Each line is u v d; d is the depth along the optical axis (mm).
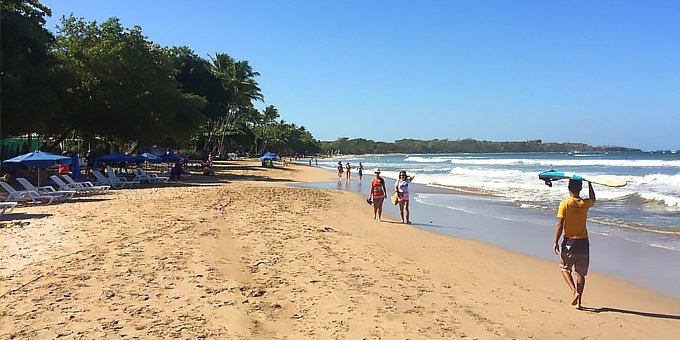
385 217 16688
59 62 27094
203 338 5117
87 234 10602
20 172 25094
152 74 32219
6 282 6848
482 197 24156
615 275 9055
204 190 23234
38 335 5012
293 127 153250
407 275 8352
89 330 5191
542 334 5727
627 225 14875
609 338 5684
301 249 9992
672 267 9695
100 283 6926
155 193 21219
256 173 44156
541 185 31016
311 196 22828
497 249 11297
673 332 5926
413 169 61438
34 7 26750
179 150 64875
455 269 9062
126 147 50625
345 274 8133
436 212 18328
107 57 30375
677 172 42938
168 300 6309
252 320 5742
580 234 6738
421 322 5930
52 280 7000
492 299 7117
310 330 5504
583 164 64938
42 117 24750
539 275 8836
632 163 65250
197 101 41812
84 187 21250
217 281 7277
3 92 21891
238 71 71750
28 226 11570
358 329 5586
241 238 10859
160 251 9125
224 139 80312
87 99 30359
